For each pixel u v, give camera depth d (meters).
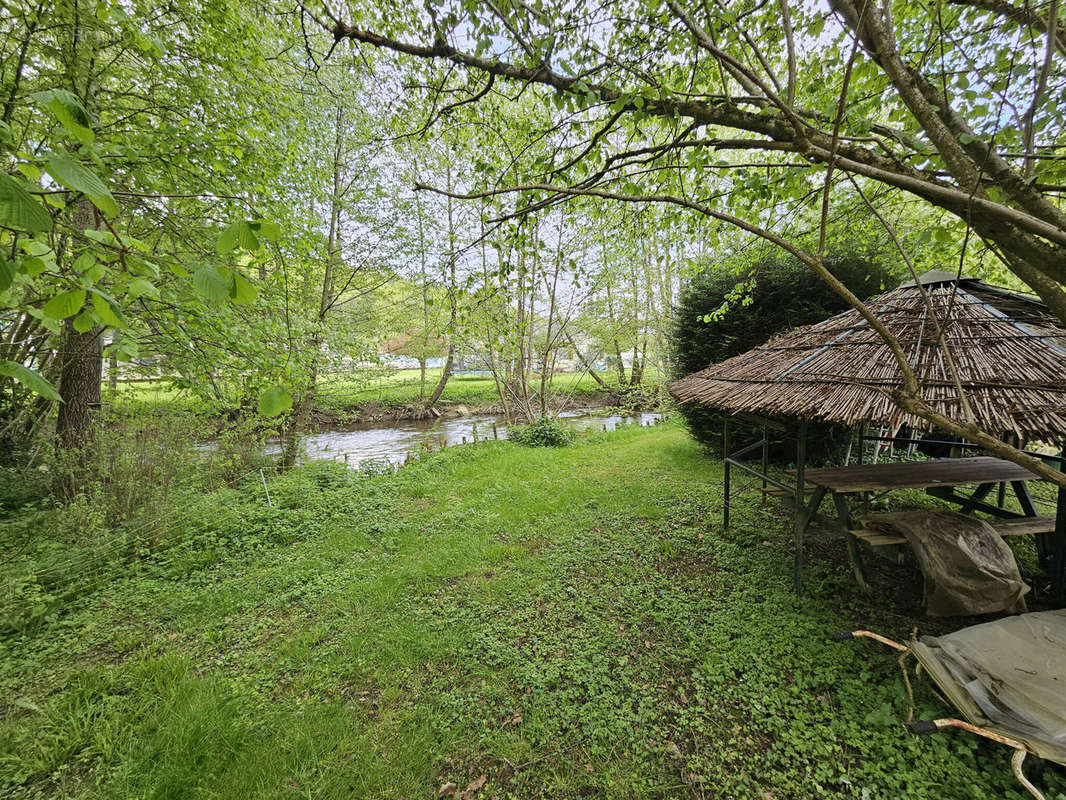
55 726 2.39
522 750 2.19
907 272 5.57
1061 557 2.94
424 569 4.08
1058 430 2.05
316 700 2.55
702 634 2.97
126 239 1.55
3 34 3.54
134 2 3.96
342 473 7.58
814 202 3.95
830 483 3.35
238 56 4.62
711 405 3.78
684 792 1.96
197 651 3.04
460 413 17.72
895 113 2.79
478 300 3.54
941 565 2.74
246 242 1.22
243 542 4.79
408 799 1.99
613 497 5.96
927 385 2.50
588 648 2.89
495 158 3.71
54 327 1.62
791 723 2.24
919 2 2.33
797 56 3.38
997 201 1.63
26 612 3.38
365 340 9.88
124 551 4.43
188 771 2.12
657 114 2.48
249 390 5.49
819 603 3.25
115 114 4.58
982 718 1.96
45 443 5.91
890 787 1.89
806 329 4.06
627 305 12.88
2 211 0.88
